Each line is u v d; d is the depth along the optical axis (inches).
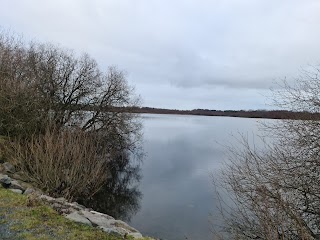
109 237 217.3
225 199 414.0
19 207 243.0
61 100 783.1
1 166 432.8
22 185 371.6
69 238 200.7
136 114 937.5
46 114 641.0
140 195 609.3
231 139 532.7
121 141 919.0
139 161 968.9
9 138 533.6
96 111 846.5
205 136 1737.2
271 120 322.7
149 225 446.6
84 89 821.2
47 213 236.8
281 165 278.4
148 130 2209.6
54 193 419.5
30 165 449.7
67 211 258.2
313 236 256.2
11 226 209.2
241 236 271.3
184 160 979.9
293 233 240.4
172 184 691.4
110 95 866.8
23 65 679.1
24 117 578.9
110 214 493.7
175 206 536.7
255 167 285.3
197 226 434.0
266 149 307.3
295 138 292.0
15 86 574.9
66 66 866.1
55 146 462.0
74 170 456.1
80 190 470.0
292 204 250.4
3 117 558.6
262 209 229.0
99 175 534.3
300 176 273.1
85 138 565.9
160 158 1021.8
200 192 622.2
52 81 753.6
